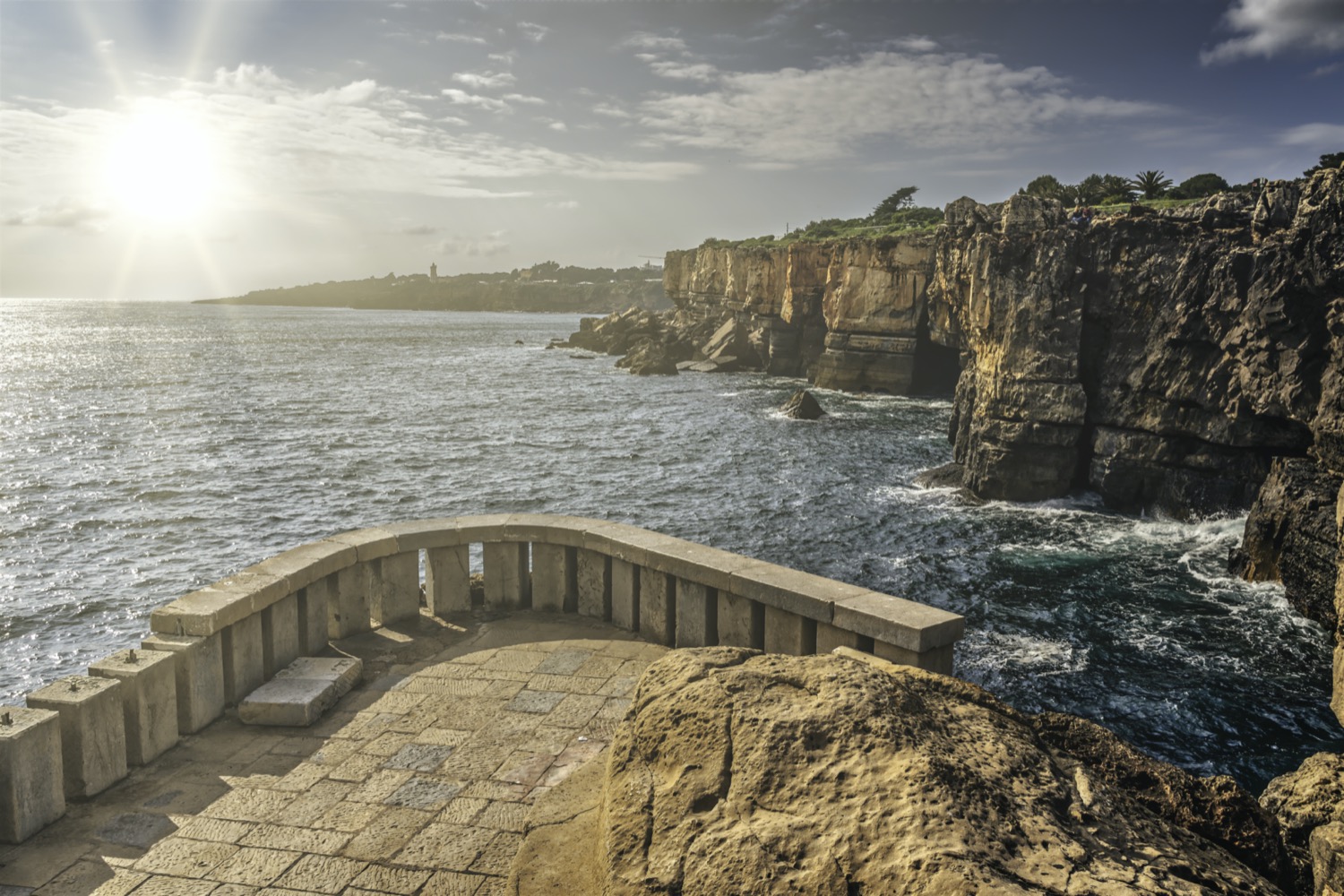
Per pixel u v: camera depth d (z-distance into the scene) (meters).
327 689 7.75
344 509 35.66
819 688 3.85
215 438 51.31
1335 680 18.42
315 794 6.41
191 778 6.64
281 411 63.25
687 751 3.80
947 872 2.81
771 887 3.10
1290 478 25.39
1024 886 2.83
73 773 6.30
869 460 45.81
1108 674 20.33
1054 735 4.11
